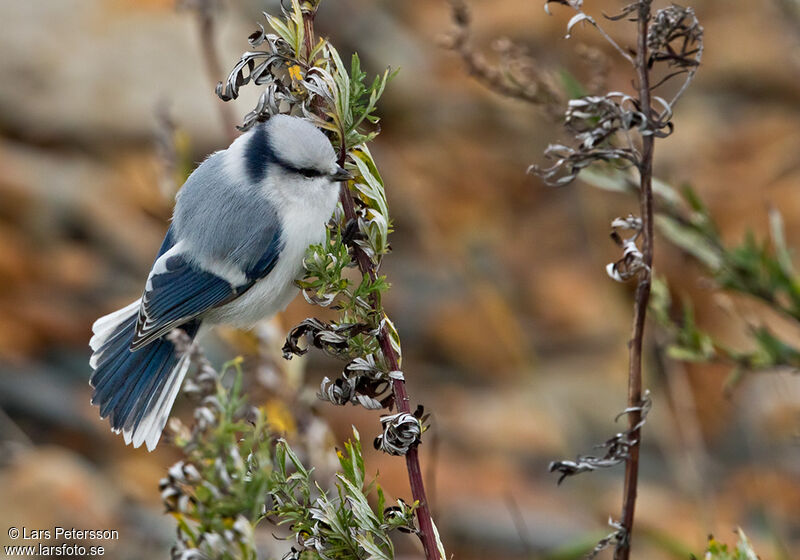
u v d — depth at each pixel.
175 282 6.82
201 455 3.83
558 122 6.73
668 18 4.70
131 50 14.46
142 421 6.68
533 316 13.23
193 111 13.84
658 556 9.67
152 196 13.22
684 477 9.89
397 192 14.32
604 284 13.38
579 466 4.86
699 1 17.81
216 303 6.91
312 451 6.48
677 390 10.04
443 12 17.58
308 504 4.48
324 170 6.52
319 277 4.62
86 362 11.09
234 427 3.85
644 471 10.99
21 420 10.22
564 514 10.34
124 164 13.46
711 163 15.02
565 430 11.36
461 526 10.12
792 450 10.95
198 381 3.98
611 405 11.80
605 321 13.05
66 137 13.80
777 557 8.61
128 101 14.07
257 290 6.92
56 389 10.59
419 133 15.69
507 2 16.39
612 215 14.11
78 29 14.59
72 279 11.99
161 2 15.16
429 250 13.60
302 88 4.87
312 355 11.40
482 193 14.72
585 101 4.78
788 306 7.89
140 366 6.80
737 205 14.03
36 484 9.02
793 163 14.56
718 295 7.57
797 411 11.17
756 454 11.05
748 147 15.09
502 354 12.43
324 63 4.81
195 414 3.88
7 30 14.49
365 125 15.45
